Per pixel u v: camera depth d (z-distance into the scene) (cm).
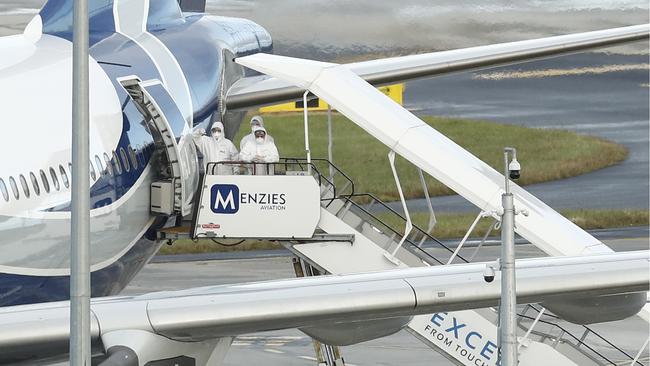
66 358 5912
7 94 7056
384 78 10350
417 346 11338
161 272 15700
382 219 19338
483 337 7612
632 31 10694
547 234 7381
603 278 6012
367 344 11388
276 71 8331
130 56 9319
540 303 6353
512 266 5256
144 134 8419
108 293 8256
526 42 10712
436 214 19688
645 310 7225
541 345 7744
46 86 7369
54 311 5519
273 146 8794
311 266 8425
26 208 6644
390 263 7956
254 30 12338
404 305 5738
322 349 9194
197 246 17812
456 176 7700
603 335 11656
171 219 8775
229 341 6391
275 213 7938
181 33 10588
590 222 19262
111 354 5216
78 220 4397
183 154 8862
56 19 8694
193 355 5797
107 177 7781
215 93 10288
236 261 16725
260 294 5656
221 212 7975
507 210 5256
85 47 4369
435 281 5847
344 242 7981
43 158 6894
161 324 5428
